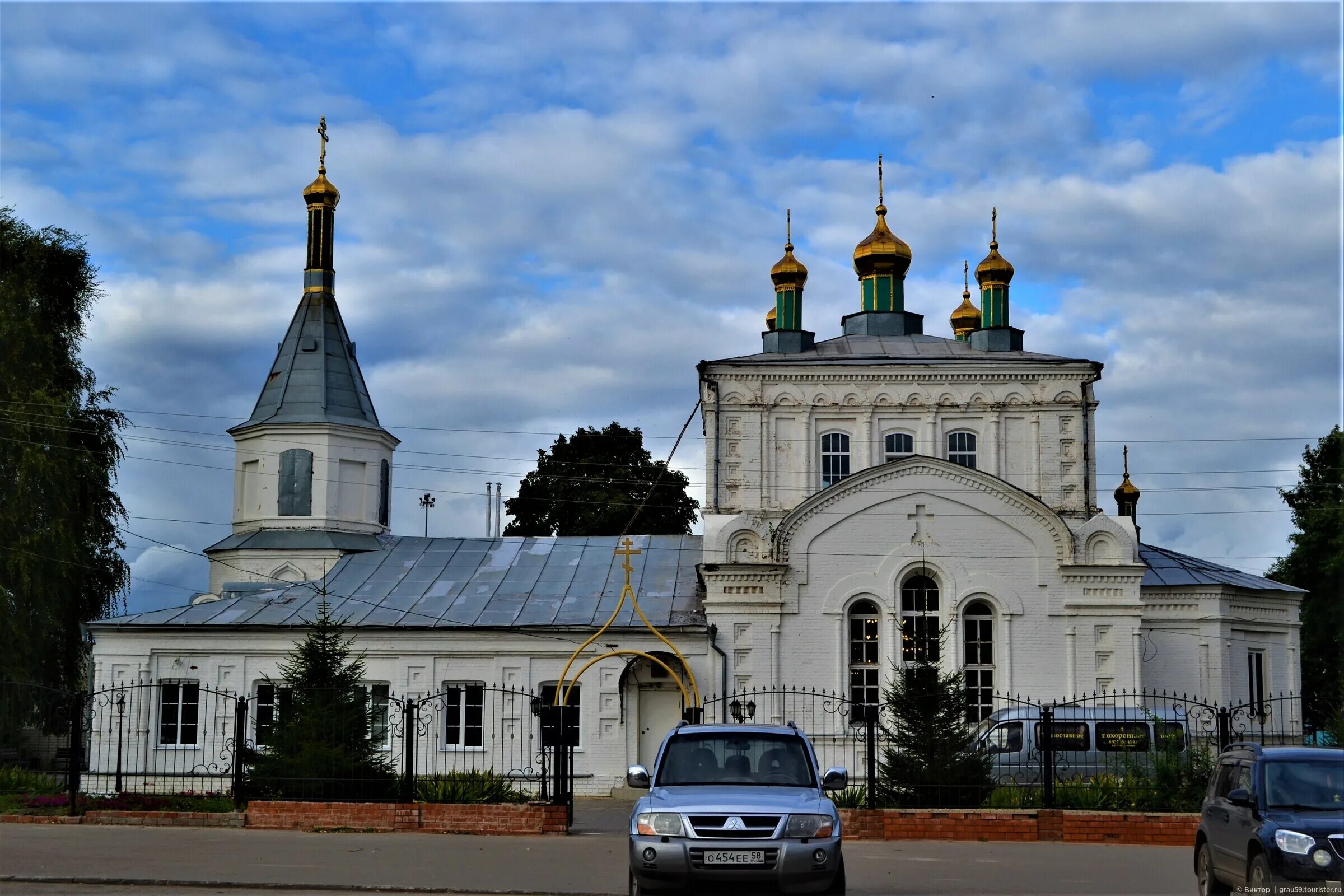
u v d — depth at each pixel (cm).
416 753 4072
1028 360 4578
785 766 1911
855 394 4609
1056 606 4016
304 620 4197
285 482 4859
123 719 4134
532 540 4797
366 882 2066
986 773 2892
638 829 1750
